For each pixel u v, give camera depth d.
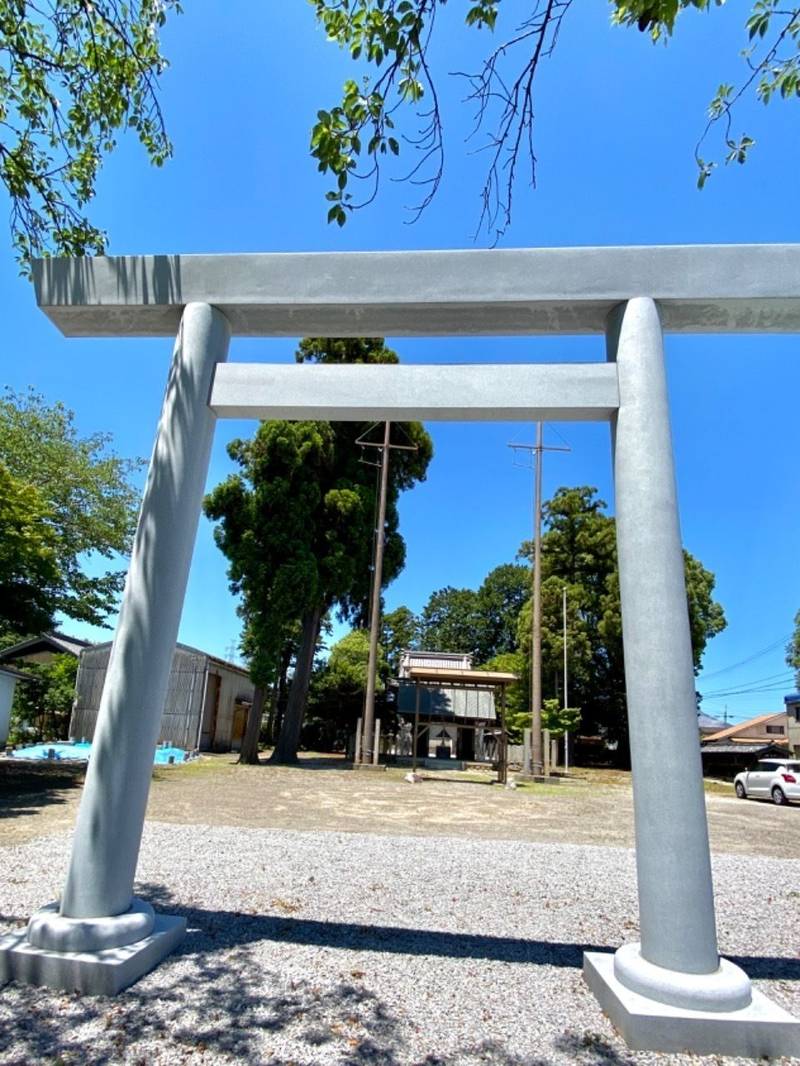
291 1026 2.66
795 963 3.64
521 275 3.57
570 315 3.73
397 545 19.78
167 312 3.91
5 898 4.14
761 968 3.55
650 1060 2.50
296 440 16.66
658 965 2.83
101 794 3.21
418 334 4.02
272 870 5.12
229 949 3.42
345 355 19.42
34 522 11.69
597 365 3.50
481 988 3.11
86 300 3.85
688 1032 2.58
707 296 3.47
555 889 5.05
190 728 19.58
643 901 2.94
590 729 28.14
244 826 7.20
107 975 2.84
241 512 16.23
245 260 3.77
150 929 3.25
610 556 26.91
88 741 19.03
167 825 6.93
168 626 3.44
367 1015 2.78
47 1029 2.55
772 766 16.00
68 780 10.91
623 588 3.26
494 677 15.81
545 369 3.52
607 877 5.53
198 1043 2.50
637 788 3.04
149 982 2.98
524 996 3.04
